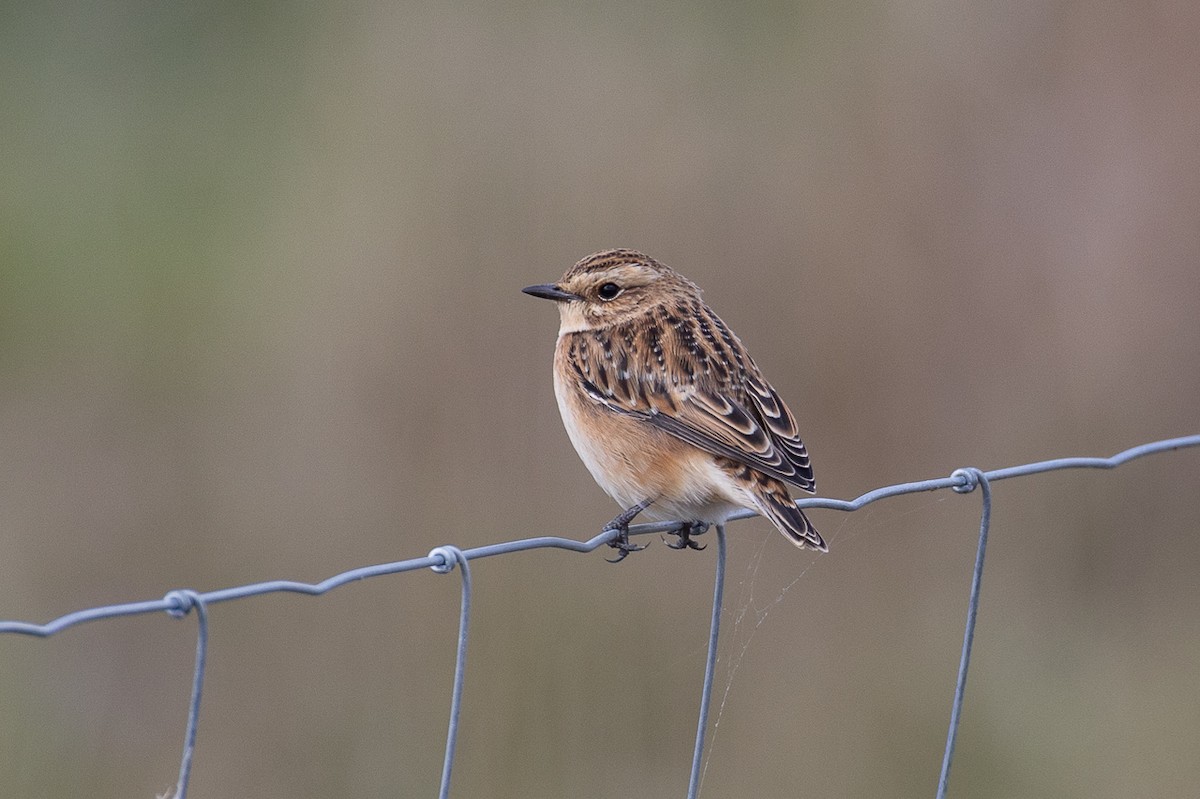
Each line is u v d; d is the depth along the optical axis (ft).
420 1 52.08
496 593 41.93
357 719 41.83
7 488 49.39
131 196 66.03
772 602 42.47
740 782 40.81
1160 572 47.52
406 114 46.75
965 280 46.73
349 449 43.93
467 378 43.50
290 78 73.10
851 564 45.14
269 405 46.32
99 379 53.62
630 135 46.16
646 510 30.22
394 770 41.32
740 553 42.34
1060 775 42.32
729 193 45.88
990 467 46.55
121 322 56.65
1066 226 47.85
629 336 30.60
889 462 45.83
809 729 41.24
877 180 46.80
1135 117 48.16
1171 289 47.39
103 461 50.16
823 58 49.32
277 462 44.93
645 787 40.70
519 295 43.70
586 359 30.73
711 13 52.49
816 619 42.93
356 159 46.65
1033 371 47.24
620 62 49.21
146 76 75.10
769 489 27.81
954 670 43.86
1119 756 42.68
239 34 77.05
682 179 45.32
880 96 48.11
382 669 42.27
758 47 51.13
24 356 55.42
